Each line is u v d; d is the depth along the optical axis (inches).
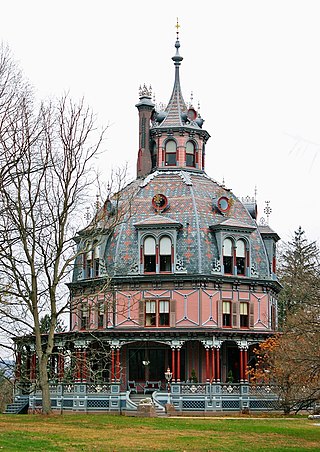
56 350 2677.2
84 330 2765.7
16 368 1982.0
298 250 3799.2
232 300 2760.8
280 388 2235.5
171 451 1314.0
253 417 2319.1
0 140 1827.0
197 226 2775.6
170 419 1978.3
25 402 2642.7
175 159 3053.6
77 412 2491.4
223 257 2780.5
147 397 2591.0
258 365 2635.3
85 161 2409.0
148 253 2758.4
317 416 2171.5
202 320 2687.0
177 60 3228.3
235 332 2635.3
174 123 3078.2
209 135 3166.8
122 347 2753.4
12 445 1244.5
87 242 1969.7
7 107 1879.9
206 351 2608.3
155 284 2731.3
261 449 1398.9
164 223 2743.6
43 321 3043.8
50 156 1815.9
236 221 2819.9
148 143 3191.4
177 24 3255.4
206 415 2460.6
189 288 2711.6
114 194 2123.5
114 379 2517.2
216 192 2960.1
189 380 2709.2
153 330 2642.7
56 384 2549.2
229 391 2549.2
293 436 1622.8
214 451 1347.2
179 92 3191.4
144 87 3262.8
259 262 2878.9
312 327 1445.6
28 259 1788.9
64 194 1841.8
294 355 1526.8
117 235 2810.0
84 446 1299.2
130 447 1327.5
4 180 1723.7
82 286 2839.6
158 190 2918.3
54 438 1381.6
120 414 2422.5
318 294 1471.5
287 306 3316.9
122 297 2741.1
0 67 1978.3
